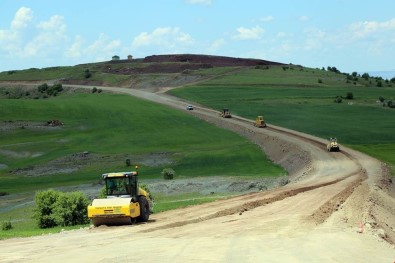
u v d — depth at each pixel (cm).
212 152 10206
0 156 11150
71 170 9575
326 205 3838
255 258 2192
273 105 16475
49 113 15675
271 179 7062
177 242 2562
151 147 11394
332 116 14325
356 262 2173
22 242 2827
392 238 3014
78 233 3130
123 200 3400
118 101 18400
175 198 5772
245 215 3497
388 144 10431
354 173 6769
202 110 16138
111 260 2200
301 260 2167
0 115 15212
